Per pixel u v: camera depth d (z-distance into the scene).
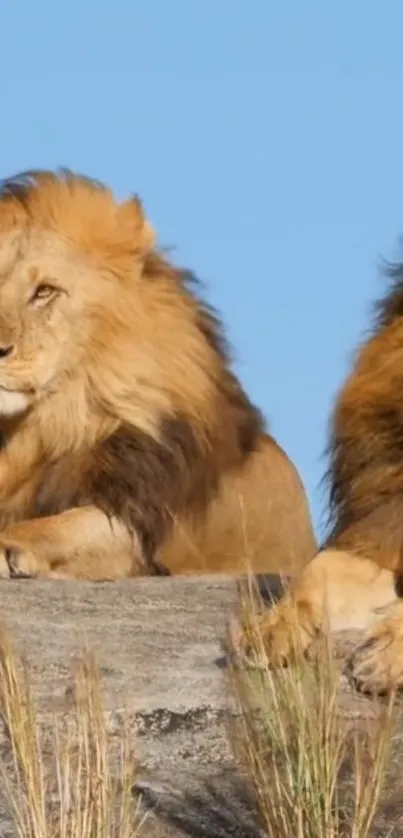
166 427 16.27
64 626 11.55
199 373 16.62
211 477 16.50
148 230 16.84
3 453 16.23
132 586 13.43
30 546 15.07
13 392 15.91
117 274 16.47
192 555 16.25
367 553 11.23
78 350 16.16
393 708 9.02
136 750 9.06
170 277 16.95
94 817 7.88
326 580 10.94
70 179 17.08
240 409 17.06
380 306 11.80
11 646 9.69
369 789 7.89
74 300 16.19
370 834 7.93
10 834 8.02
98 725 8.17
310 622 10.37
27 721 8.51
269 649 9.88
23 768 8.20
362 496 11.42
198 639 11.13
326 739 8.03
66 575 15.32
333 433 11.80
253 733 8.30
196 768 8.88
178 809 8.35
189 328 16.77
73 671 10.02
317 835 7.86
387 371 11.43
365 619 10.93
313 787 7.90
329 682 8.40
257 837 8.07
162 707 9.60
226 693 9.56
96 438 16.08
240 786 8.62
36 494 16.19
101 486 15.90
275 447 17.45
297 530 17.23
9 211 16.55
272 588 12.77
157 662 10.50
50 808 8.22
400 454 11.31
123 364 16.22
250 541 16.69
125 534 15.73
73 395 16.12
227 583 13.55
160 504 16.06
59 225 16.52
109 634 11.27
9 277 16.06
